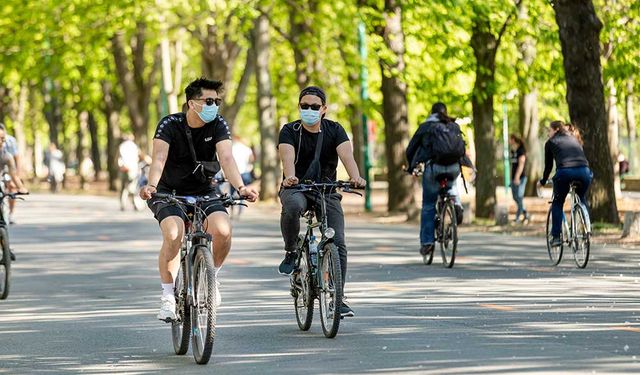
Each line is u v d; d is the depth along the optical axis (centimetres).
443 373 2061
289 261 2705
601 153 5756
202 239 2341
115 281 3988
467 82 7925
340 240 2633
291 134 2677
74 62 10969
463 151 4203
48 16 10294
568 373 2020
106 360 2366
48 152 13450
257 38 9531
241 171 7575
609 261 4288
